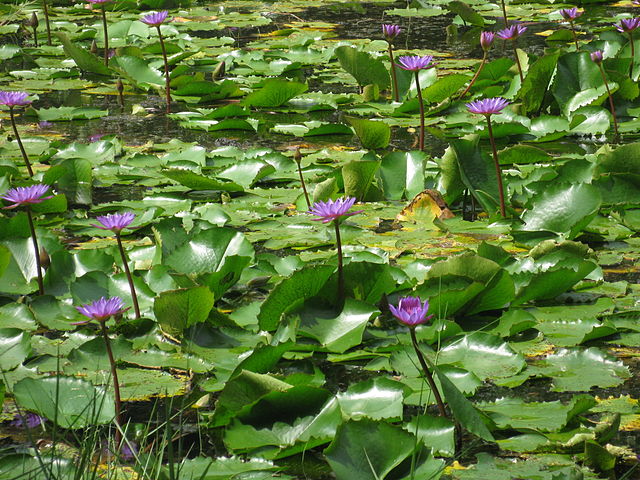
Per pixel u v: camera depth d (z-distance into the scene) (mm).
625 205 6324
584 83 9281
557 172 6621
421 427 3377
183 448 3467
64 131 8969
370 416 3451
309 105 10211
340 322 4371
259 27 14938
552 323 4551
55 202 6410
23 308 4684
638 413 3662
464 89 10375
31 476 3035
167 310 4336
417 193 6852
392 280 4566
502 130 8523
